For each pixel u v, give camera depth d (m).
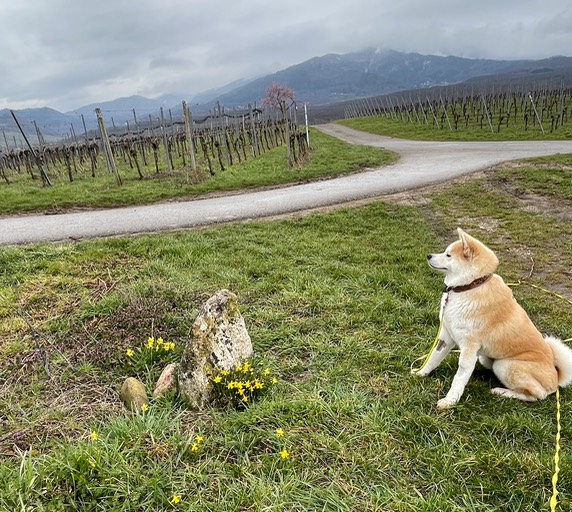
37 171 12.42
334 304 3.08
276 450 1.82
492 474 1.73
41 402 2.12
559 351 2.21
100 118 8.63
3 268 3.68
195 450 1.77
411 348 2.61
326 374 2.33
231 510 1.57
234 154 14.08
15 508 1.50
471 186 6.93
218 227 5.11
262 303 3.16
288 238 4.62
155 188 7.88
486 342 2.16
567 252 4.22
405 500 1.62
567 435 1.95
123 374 2.37
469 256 2.13
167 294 3.20
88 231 5.09
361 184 7.63
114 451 1.72
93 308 2.97
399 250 4.31
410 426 1.96
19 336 2.72
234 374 2.16
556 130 15.67
